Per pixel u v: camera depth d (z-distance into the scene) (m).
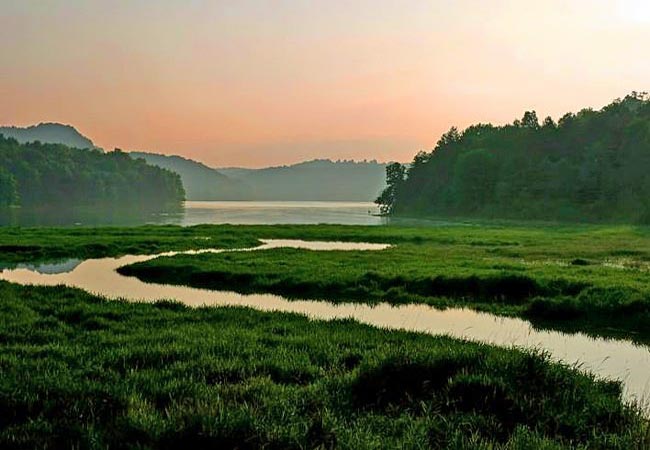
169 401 8.84
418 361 10.16
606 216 111.00
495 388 9.12
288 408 8.27
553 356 15.55
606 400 9.52
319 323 17.27
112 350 12.16
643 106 151.00
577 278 24.97
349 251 41.53
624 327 19.38
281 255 38.28
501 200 134.38
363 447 7.15
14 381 8.98
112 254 43.91
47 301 19.72
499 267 30.64
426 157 190.50
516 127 181.38
